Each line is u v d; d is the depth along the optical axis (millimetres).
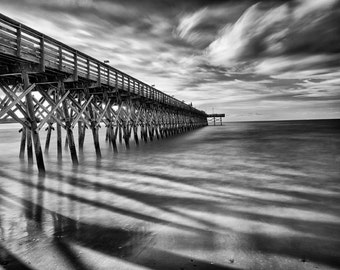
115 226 3748
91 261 2758
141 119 18703
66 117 8945
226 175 7676
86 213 4352
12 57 6160
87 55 9461
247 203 4848
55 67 7516
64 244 3182
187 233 3455
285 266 2592
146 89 17516
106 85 11414
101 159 11180
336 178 6996
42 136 35125
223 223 3814
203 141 22156
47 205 4816
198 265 2631
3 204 4887
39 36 6820
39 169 7648
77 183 6641
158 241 3213
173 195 5484
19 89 9062
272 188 5992
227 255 2828
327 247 3008
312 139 22781
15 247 3125
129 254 2887
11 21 5867
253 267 2580
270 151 14203
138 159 11250
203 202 4949
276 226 3676
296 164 9562
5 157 11945
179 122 37094
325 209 4441
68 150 14883
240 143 19891
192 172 8242
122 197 5340
